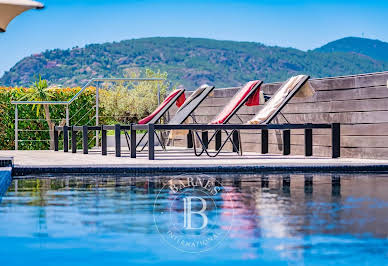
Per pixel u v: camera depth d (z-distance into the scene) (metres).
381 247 3.88
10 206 5.54
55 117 17.47
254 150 14.36
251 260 3.60
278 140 13.56
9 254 3.72
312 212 5.19
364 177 8.43
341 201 5.89
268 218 4.89
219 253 3.78
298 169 9.30
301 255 3.70
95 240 4.10
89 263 3.55
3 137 16.81
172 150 15.30
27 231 4.37
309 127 11.48
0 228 4.49
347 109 11.81
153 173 9.02
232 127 11.14
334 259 3.60
